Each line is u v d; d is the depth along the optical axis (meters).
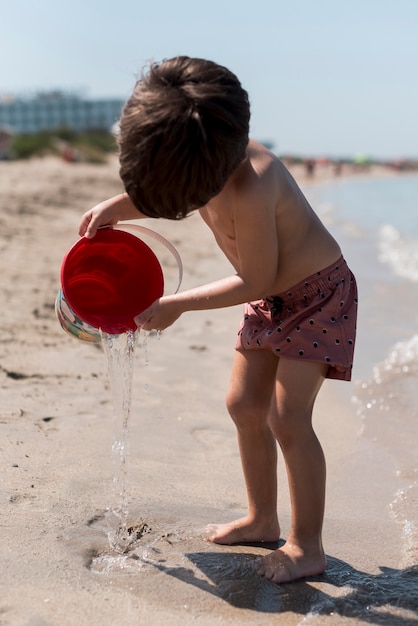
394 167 70.44
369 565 2.22
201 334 4.84
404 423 3.45
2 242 7.35
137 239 2.38
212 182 1.90
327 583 2.10
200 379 3.90
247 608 1.95
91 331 2.43
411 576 2.14
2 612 1.83
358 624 1.89
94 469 2.72
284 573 2.11
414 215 16.55
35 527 2.27
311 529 2.17
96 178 23.58
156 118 1.85
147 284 2.38
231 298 2.13
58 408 3.26
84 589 1.97
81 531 2.29
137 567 2.12
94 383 3.63
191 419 3.32
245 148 1.97
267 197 2.05
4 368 3.71
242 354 2.32
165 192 1.89
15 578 1.99
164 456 2.91
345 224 13.73
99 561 2.14
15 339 4.21
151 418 3.29
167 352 4.38
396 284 6.77
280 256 2.18
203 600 1.97
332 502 2.65
